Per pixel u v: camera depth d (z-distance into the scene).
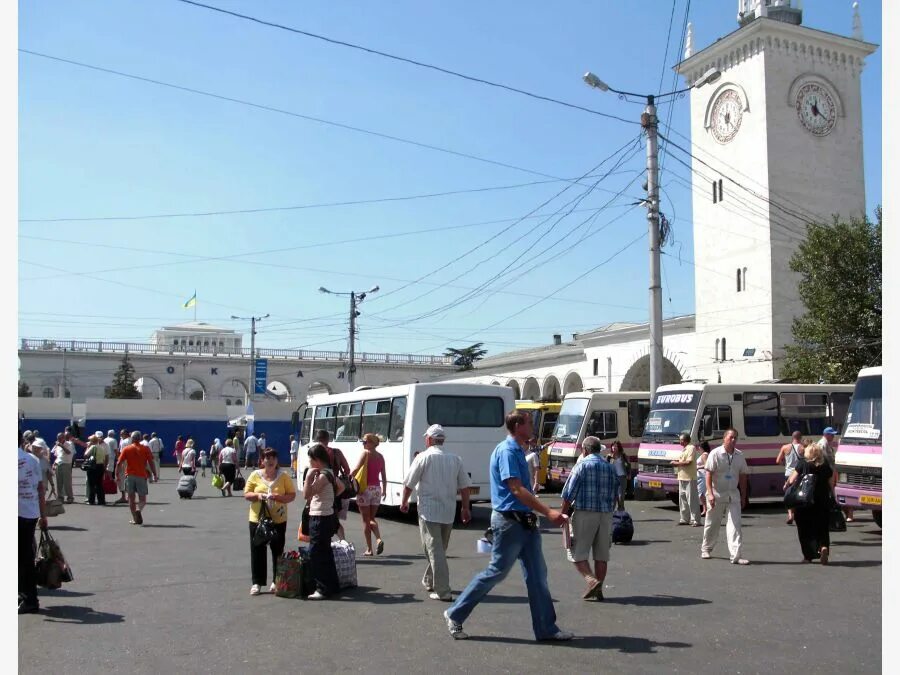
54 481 24.94
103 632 8.45
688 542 15.70
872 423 16.23
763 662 7.21
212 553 14.26
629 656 7.41
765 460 22.34
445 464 10.23
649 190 25.86
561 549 14.87
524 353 67.62
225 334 115.38
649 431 23.56
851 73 49.59
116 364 76.38
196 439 53.81
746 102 48.09
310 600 10.06
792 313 45.94
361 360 81.88
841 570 12.30
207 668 7.10
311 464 10.56
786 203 46.66
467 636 8.13
